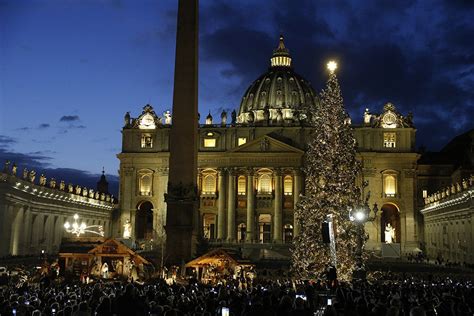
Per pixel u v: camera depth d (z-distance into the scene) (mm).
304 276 48375
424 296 25062
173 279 43719
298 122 132125
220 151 125125
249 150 123000
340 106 51531
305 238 49031
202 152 125438
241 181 126312
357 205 48562
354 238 47688
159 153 125688
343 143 50750
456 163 127375
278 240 120625
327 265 45156
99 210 118250
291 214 122938
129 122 129250
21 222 76500
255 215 123375
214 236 124938
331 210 47688
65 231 96938
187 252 50969
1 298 20031
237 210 124750
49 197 88062
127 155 126750
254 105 155125
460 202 84188
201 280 45719
